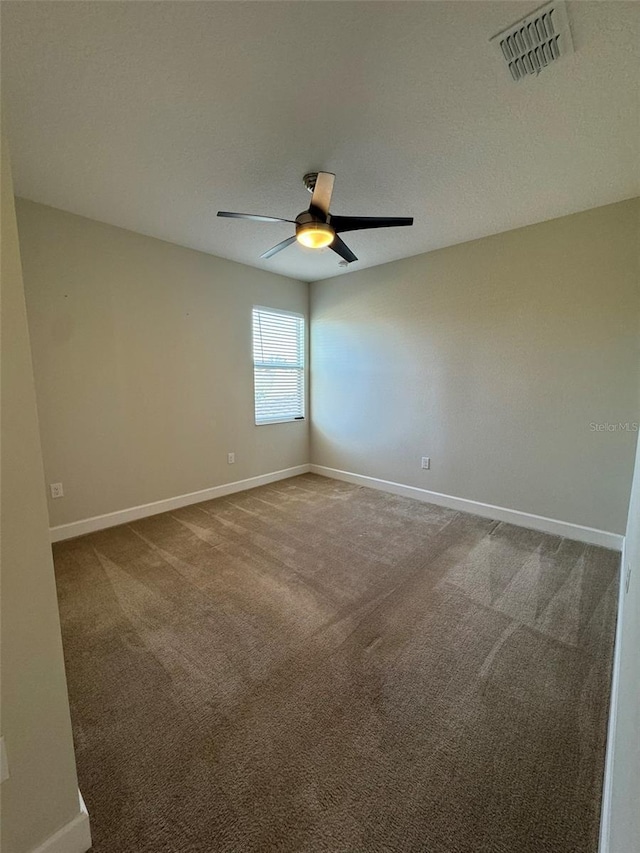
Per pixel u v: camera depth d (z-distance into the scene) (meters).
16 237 0.80
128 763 1.21
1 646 0.82
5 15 1.21
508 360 3.10
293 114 1.70
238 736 1.31
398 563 2.51
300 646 1.75
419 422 3.75
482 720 1.37
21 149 1.96
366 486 4.30
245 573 2.39
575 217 2.69
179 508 3.59
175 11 1.22
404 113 1.69
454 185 2.31
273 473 4.51
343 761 1.22
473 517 3.34
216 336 3.77
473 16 1.24
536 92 1.56
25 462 0.83
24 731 0.87
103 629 1.86
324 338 4.55
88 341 2.91
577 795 1.12
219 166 2.12
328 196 2.02
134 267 3.11
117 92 1.56
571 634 1.83
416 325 3.66
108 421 3.07
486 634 1.83
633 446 2.59
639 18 1.22
